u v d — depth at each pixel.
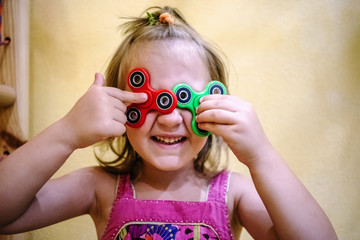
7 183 0.43
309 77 0.68
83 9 0.69
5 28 0.64
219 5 0.67
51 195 0.49
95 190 0.54
